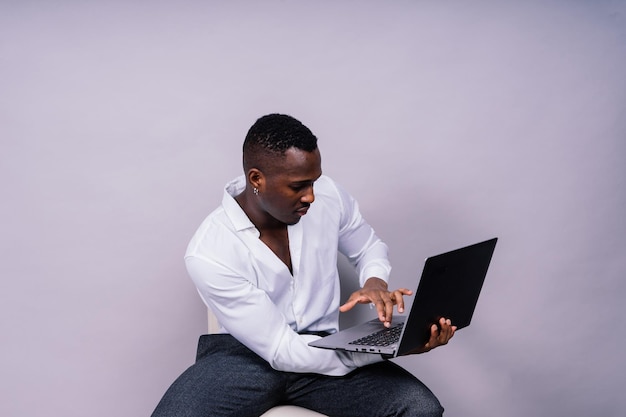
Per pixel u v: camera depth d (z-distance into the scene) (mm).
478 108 2521
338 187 2213
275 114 1874
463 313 1947
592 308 2699
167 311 2484
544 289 2666
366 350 1775
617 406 2742
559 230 2635
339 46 2426
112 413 2525
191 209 2432
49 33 2287
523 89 2537
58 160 2344
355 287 2268
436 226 2572
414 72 2475
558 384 2729
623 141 2615
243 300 1916
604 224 2654
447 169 2541
